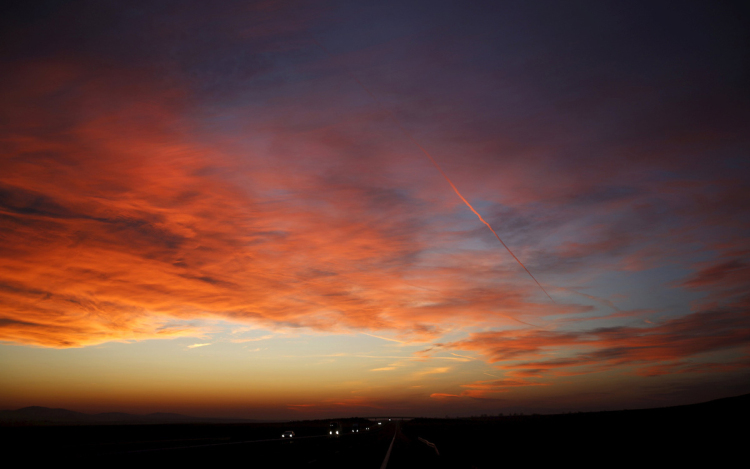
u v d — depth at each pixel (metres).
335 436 52.16
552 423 49.31
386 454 26.48
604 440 24.11
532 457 19.72
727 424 29.19
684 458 17.50
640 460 17.36
